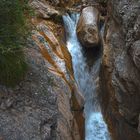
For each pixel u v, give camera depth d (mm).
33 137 6043
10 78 6430
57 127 6910
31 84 6836
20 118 6164
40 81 7082
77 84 9422
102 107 9359
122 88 7988
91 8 10695
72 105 8398
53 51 8953
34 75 7102
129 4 7895
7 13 6430
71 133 7648
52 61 8625
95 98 9539
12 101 6285
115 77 8227
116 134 8664
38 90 6844
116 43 8555
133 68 7508
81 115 8734
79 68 9797
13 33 6422
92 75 9805
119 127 8539
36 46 8352
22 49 6797
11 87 6445
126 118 8141
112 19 9094
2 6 6324
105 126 9047
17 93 6477
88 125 9156
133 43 7227
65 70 8680
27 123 6164
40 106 6625
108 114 9008
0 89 6281
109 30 9219
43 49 8617
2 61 6332
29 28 7043
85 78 9750
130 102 7926
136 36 7230
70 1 11328
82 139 8430
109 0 9398
